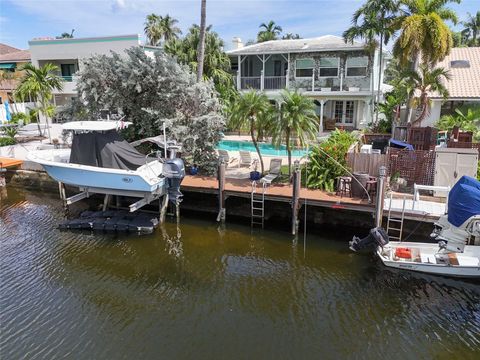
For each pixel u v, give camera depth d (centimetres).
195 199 1664
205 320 948
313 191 1484
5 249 1347
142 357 823
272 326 923
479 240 1139
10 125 2902
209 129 1794
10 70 3925
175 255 1289
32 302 1029
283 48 2847
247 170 1847
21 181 2180
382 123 2544
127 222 1497
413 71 2133
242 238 1405
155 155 1844
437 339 880
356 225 1433
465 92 2334
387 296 1041
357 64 2706
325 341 871
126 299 1044
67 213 1664
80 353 837
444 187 1298
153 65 1834
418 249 1198
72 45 3081
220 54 3012
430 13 2097
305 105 1505
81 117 1950
